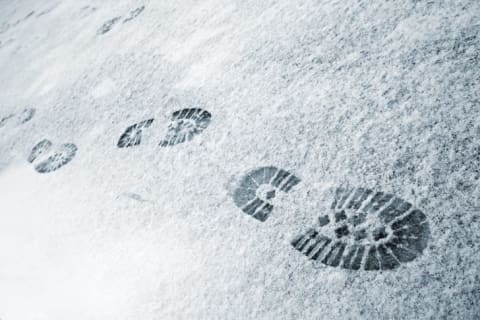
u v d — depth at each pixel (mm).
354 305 721
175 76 1248
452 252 718
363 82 932
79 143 1232
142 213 945
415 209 765
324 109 932
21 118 1648
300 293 750
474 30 896
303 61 1043
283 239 806
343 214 796
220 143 991
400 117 856
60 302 869
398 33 970
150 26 1755
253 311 757
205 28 1426
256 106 1017
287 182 869
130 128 1165
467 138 794
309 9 1175
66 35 2410
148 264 862
